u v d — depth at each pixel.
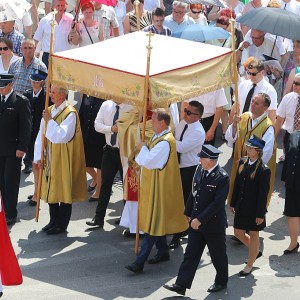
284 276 21.83
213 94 26.00
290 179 22.56
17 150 24.80
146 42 23.70
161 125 21.67
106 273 21.83
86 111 25.94
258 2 34.12
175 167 21.83
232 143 24.03
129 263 22.47
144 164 21.50
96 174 27.31
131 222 23.38
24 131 24.81
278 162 29.61
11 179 24.97
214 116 26.23
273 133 23.23
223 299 20.33
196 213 20.16
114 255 22.98
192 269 20.30
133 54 22.75
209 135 26.17
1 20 30.83
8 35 31.42
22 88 28.44
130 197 23.23
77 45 31.36
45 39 31.62
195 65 22.11
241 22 28.75
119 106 24.33
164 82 21.34
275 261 22.70
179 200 22.11
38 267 22.14
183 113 23.53
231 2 34.16
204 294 20.61
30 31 33.88
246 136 23.28
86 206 26.44
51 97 24.31
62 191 24.08
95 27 31.30
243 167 21.38
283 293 20.77
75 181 24.41
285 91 28.95
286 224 25.25
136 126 22.95
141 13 33.34
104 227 24.92
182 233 23.56
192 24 29.64
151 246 21.86
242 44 29.72
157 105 21.30
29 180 28.34
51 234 24.38
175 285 20.27
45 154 24.25
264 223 21.44
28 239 24.05
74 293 20.42
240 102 25.58
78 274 21.72
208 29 28.91
